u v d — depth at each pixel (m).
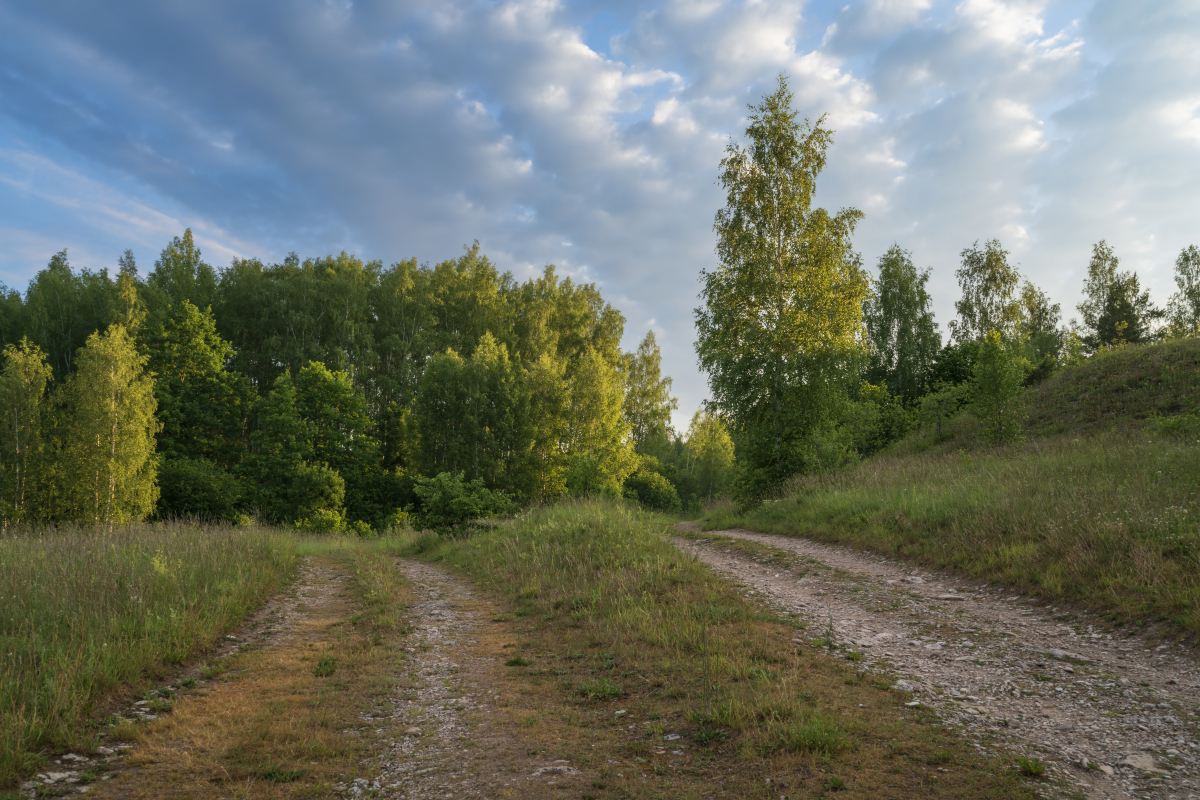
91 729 4.94
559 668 6.73
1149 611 7.16
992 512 11.48
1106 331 53.31
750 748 4.36
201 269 54.03
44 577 8.58
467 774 4.22
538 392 45.19
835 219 21.95
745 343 21.69
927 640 7.28
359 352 48.50
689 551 14.01
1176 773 3.97
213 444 42.38
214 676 6.46
